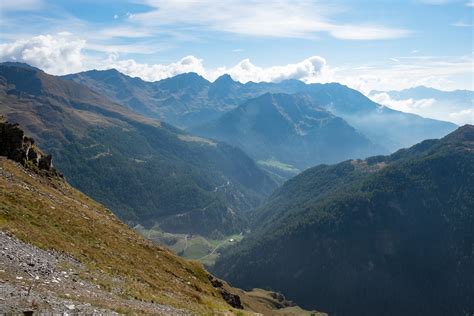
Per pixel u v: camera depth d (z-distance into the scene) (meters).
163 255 83.44
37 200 60.50
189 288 66.31
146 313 33.66
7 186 60.03
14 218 46.56
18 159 95.44
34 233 44.59
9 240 38.66
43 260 37.56
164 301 44.75
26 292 27.09
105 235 66.12
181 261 89.75
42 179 94.50
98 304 30.41
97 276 41.50
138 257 65.75
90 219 74.06
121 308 31.38
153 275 59.16
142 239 89.81
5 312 22.47
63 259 41.56
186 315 41.31
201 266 97.94
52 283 32.19
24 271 32.38
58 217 58.00
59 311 25.42
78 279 36.94
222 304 66.06
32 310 23.58
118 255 57.94
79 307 27.69
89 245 53.97
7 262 32.75
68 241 49.75
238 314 61.09
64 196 89.94
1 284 27.19
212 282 92.62
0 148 93.81
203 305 56.81
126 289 41.66
